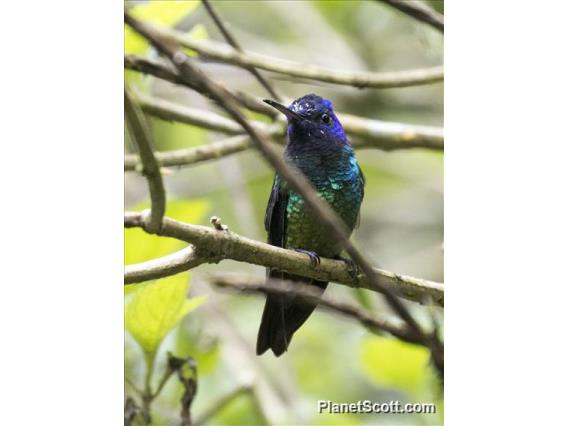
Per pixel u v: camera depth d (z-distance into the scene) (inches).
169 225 230.7
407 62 514.9
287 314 323.9
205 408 359.6
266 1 549.3
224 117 420.5
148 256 282.8
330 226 183.6
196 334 356.5
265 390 393.4
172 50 183.2
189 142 435.2
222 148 378.9
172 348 314.5
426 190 540.7
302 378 420.5
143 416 274.5
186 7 323.6
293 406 387.5
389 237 529.7
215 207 504.7
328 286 366.9
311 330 440.8
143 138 205.2
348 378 414.3
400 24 514.9
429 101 523.8
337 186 375.6
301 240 361.1
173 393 321.4
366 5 516.4
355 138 406.6
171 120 381.1
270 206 370.6
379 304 320.5
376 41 522.0
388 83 378.0
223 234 244.4
